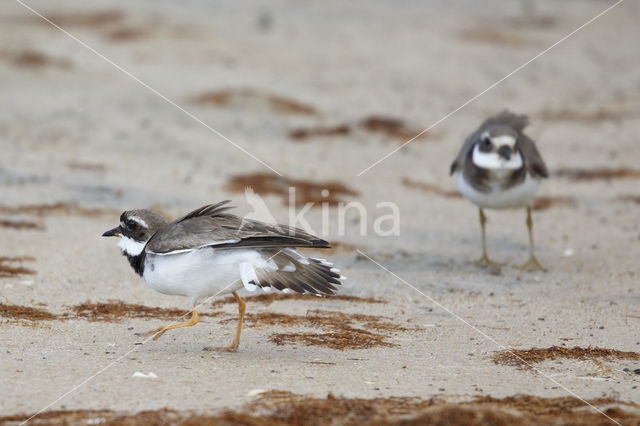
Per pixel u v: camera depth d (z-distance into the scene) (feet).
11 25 115.55
